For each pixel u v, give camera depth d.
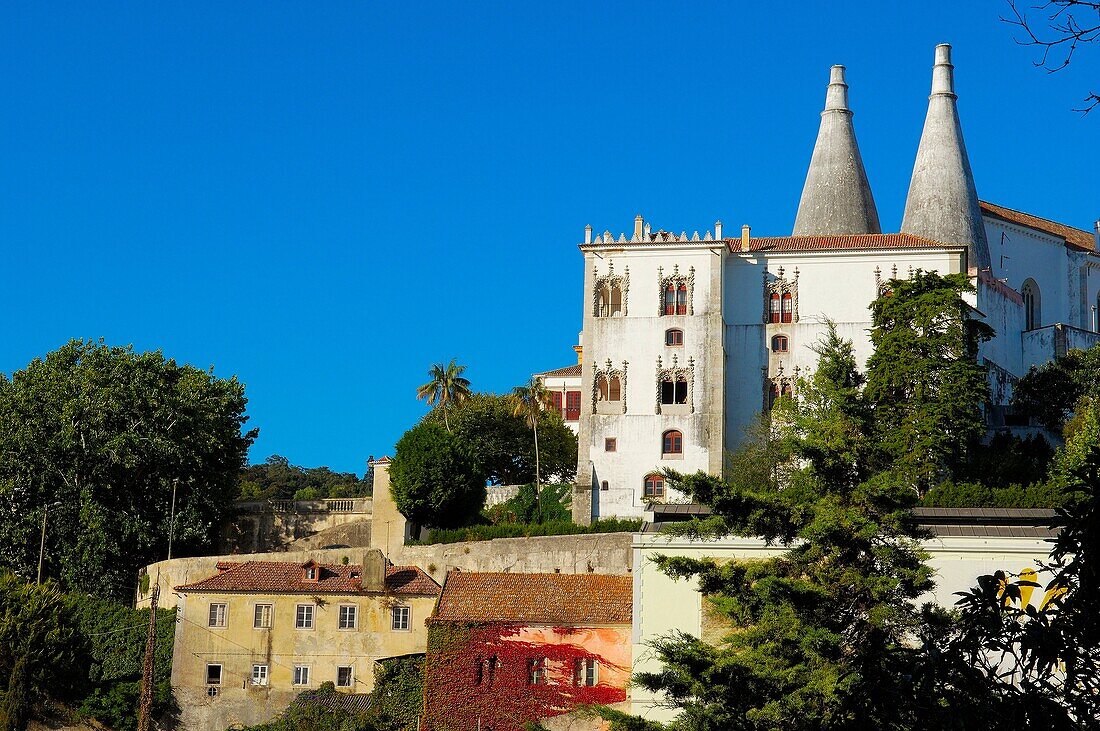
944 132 127.56
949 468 83.94
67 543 88.38
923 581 40.81
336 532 98.06
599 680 65.81
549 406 120.25
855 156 129.88
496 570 81.94
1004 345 114.50
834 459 44.66
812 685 37.72
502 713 65.69
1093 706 18.20
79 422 91.44
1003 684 19.31
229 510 98.81
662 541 52.59
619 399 104.19
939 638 32.22
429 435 93.31
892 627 39.19
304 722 68.56
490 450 116.38
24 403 91.94
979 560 49.47
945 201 125.81
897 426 85.38
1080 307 131.25
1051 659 18.19
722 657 40.69
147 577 83.88
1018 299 119.62
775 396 104.69
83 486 90.00
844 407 46.22
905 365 86.06
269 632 73.75
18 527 88.12
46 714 71.81
